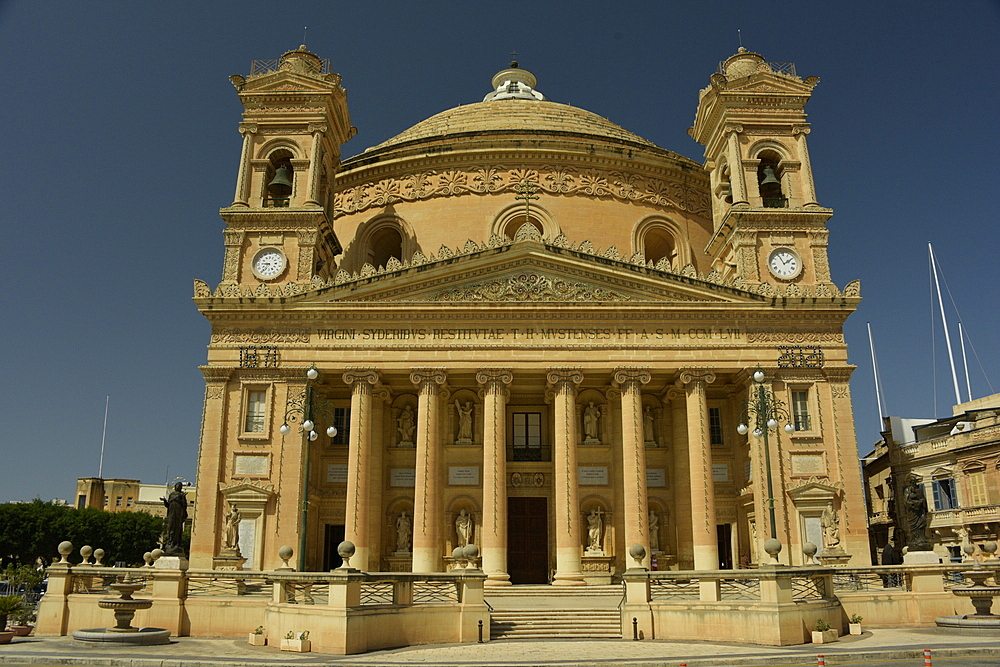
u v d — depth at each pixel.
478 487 45.19
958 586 34.28
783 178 48.06
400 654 25.19
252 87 48.28
